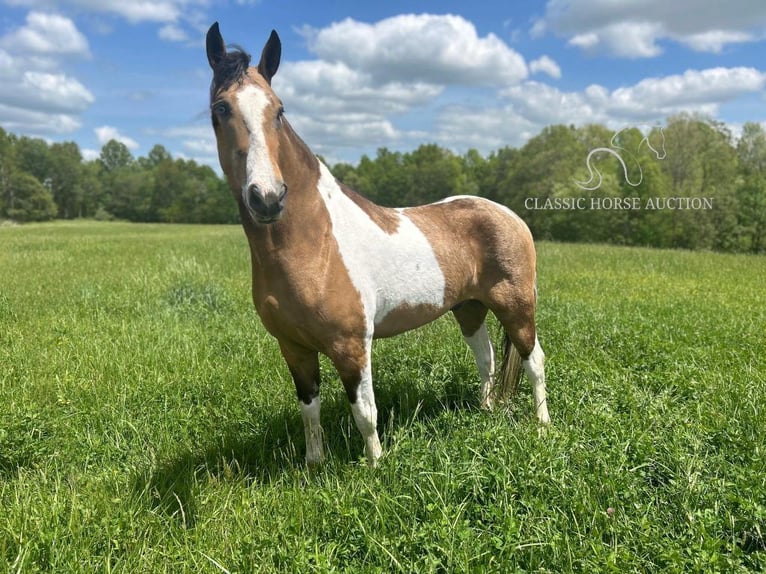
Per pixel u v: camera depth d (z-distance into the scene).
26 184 74.38
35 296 7.97
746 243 31.27
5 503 2.76
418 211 3.56
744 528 2.37
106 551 2.40
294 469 3.13
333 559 2.33
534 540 2.32
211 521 2.64
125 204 90.12
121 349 5.19
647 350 4.92
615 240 34.50
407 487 2.73
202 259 13.65
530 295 3.74
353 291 2.93
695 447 2.98
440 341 5.29
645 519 2.38
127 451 3.40
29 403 3.88
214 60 2.83
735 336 5.41
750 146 37.84
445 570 2.20
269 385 4.33
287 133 2.76
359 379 3.03
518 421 3.59
